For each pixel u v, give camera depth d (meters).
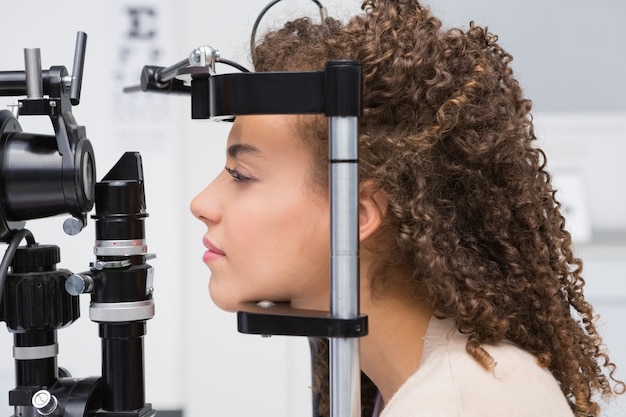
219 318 2.32
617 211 2.95
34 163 0.82
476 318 0.87
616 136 2.93
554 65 2.92
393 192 0.86
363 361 0.95
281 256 0.88
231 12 2.32
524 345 0.92
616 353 2.46
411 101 0.88
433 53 0.89
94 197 0.85
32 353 0.84
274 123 0.87
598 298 2.48
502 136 0.91
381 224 0.89
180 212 2.47
